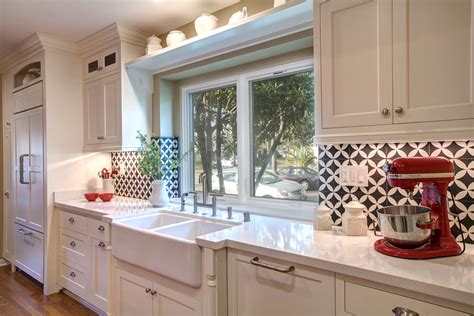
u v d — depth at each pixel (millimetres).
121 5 2322
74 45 3078
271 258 1431
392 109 1327
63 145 3057
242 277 1542
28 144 3242
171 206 2615
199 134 2873
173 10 2416
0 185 3830
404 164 1311
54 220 2973
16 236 3479
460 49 1179
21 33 2828
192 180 2928
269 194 2414
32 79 3299
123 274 2123
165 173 2852
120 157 3262
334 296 1256
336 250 1383
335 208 1839
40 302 2787
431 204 1331
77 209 2668
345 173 1789
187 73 2748
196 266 1614
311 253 1343
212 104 2773
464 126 1172
